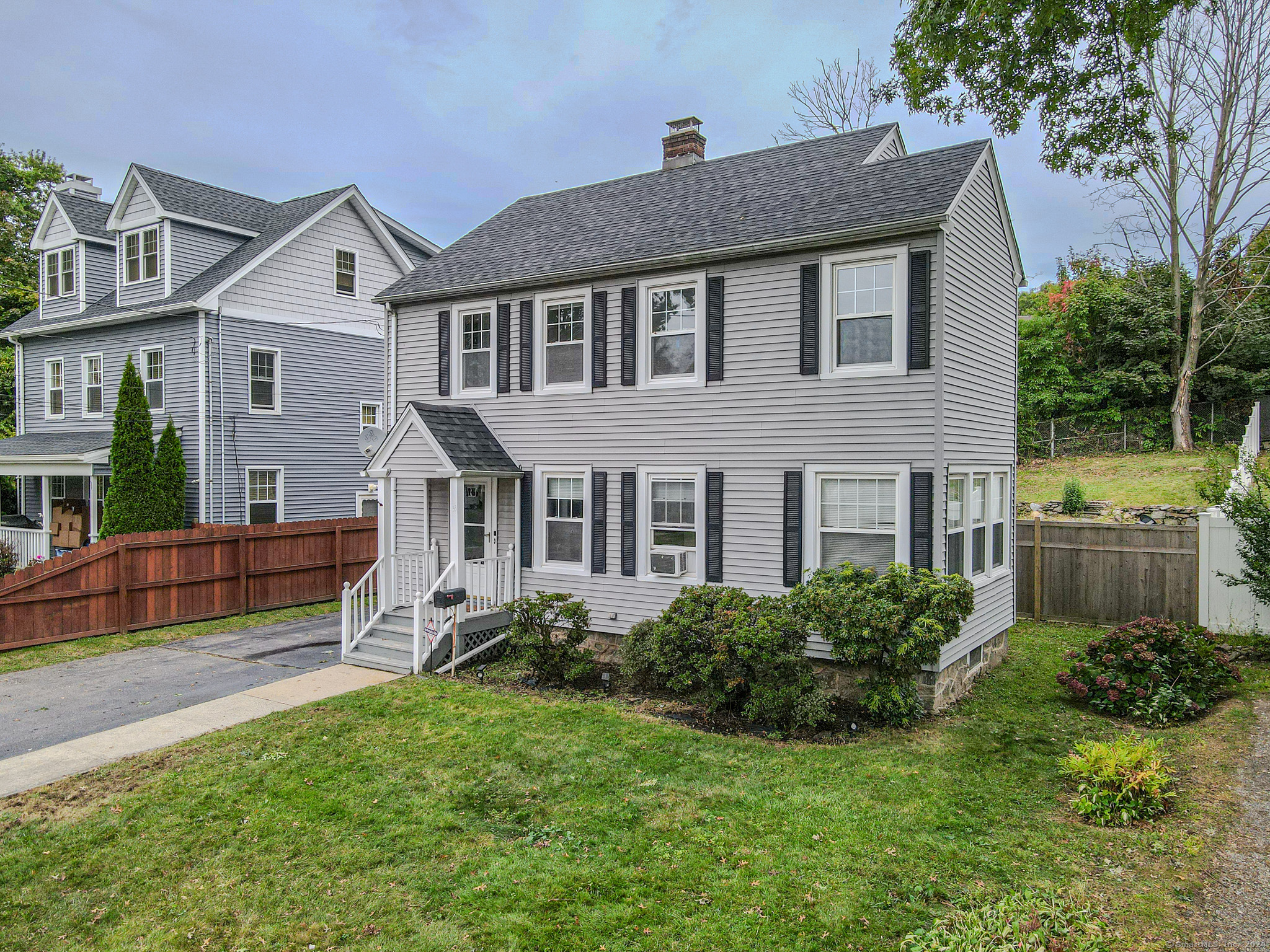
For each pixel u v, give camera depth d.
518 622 10.55
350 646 11.89
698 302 10.92
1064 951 4.32
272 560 16.09
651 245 11.41
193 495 18.34
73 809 6.66
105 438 19.52
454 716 9.03
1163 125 22.78
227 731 8.60
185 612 14.62
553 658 10.40
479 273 13.29
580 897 5.25
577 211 14.68
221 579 15.18
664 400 11.20
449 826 6.34
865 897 5.14
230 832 6.25
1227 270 24.52
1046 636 13.24
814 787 6.99
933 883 5.28
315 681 10.73
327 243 20.94
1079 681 9.37
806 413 10.02
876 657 8.30
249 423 19.12
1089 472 22.48
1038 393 26.41
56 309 22.28
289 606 16.38
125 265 20.16
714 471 10.77
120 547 13.70
